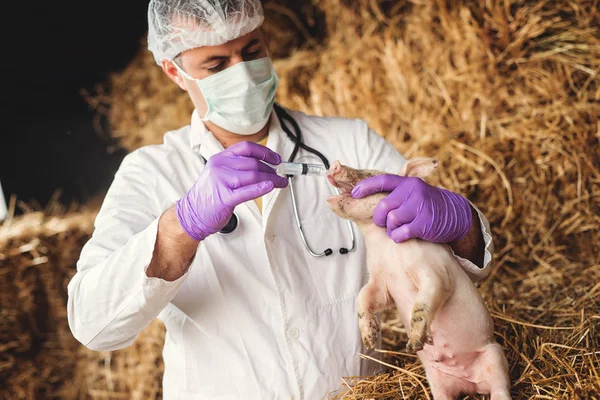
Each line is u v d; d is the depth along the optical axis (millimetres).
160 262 1815
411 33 3549
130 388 3621
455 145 3207
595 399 1765
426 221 1786
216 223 1776
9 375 3580
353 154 2166
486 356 1828
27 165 5117
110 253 1948
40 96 5211
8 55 5164
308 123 2229
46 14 5246
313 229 2043
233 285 1959
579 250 3000
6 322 3555
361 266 2057
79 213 4199
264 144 2174
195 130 2135
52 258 3678
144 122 4809
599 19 3064
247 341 1927
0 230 3732
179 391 1977
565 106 3035
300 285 1975
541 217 3061
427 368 1906
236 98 1996
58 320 3691
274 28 4379
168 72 2207
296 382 1897
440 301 1735
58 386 3703
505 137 3125
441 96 3367
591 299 2566
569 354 1999
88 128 5215
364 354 2008
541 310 2670
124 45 5434
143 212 2051
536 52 3162
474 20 3252
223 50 1979
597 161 3006
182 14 1944
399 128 3531
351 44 3857
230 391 1911
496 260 3076
